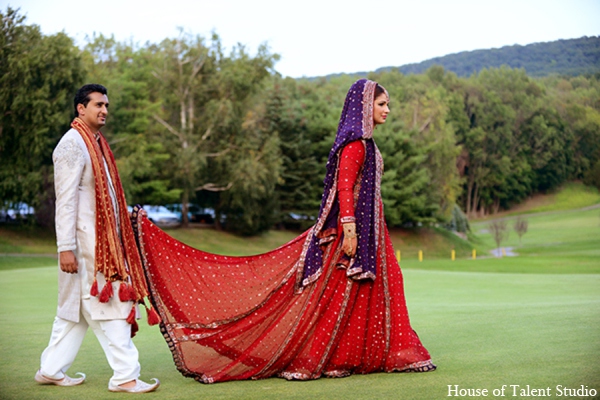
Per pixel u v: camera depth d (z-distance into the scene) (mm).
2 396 3561
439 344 5023
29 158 31062
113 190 3951
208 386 3811
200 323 4141
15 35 30844
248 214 42625
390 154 49875
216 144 41344
